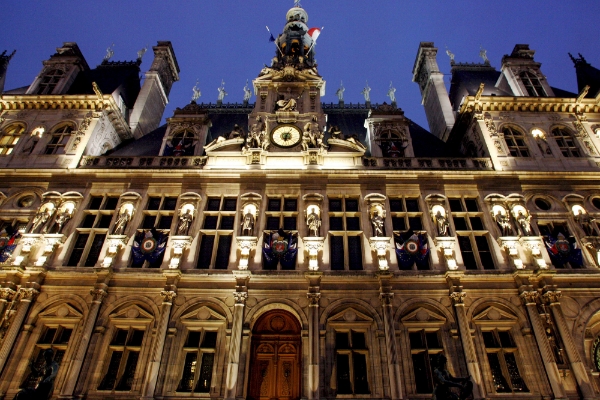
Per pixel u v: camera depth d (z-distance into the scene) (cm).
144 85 3559
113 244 2175
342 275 2067
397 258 2164
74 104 2831
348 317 1981
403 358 1878
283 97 2916
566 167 2559
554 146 2670
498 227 2288
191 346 1923
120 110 2981
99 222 2323
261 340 1984
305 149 2595
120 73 3500
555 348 1873
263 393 1872
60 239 2198
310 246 2166
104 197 2406
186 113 2919
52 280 2078
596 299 2048
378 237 2203
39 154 2595
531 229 2281
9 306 1977
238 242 2188
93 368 1841
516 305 2020
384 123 2847
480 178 2480
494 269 2130
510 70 3147
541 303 1995
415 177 2473
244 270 2050
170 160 2598
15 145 2652
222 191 2420
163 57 3872
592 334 1980
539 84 3058
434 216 2300
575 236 2286
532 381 1827
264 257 2167
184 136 2789
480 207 2375
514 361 1908
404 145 2731
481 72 3597
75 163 2534
